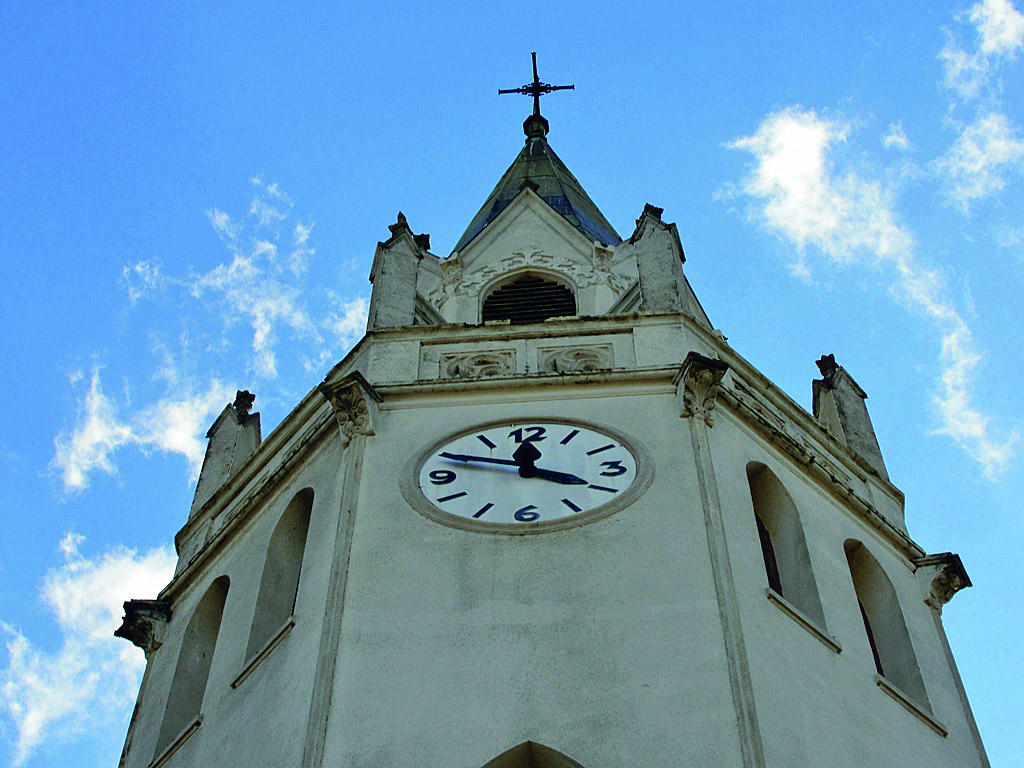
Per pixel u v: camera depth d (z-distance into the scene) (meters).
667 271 29.80
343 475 25.30
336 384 26.44
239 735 22.47
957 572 27.83
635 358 27.41
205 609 27.36
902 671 25.59
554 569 22.78
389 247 31.25
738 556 23.41
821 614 24.14
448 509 24.09
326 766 20.23
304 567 24.28
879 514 28.03
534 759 20.28
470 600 22.39
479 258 35.12
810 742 21.09
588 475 24.69
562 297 33.88
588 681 20.98
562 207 37.31
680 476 24.48
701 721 20.33
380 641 21.88
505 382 26.81
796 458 27.20
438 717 20.66
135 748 26.02
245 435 32.81
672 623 21.83
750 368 28.83
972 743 24.58
